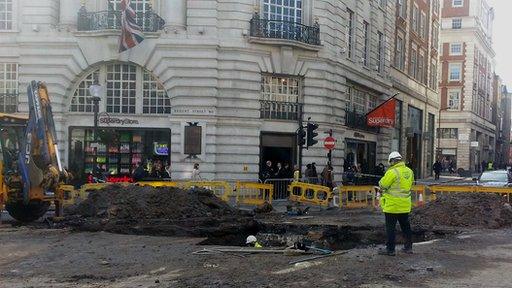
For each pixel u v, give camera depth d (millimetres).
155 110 25172
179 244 11211
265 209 18781
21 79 24922
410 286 7562
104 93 25125
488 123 91375
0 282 7863
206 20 24797
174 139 24594
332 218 17219
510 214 15461
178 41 24562
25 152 13992
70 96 25141
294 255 9891
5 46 25203
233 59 25078
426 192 20094
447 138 75750
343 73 29594
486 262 9328
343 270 8500
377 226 14961
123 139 25125
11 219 15867
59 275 8289
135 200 14805
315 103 27219
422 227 14406
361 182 30047
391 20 39156
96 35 24531
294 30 26484
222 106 24984
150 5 25047
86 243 11234
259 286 7562
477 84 79562
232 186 21141
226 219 14773
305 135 22984
